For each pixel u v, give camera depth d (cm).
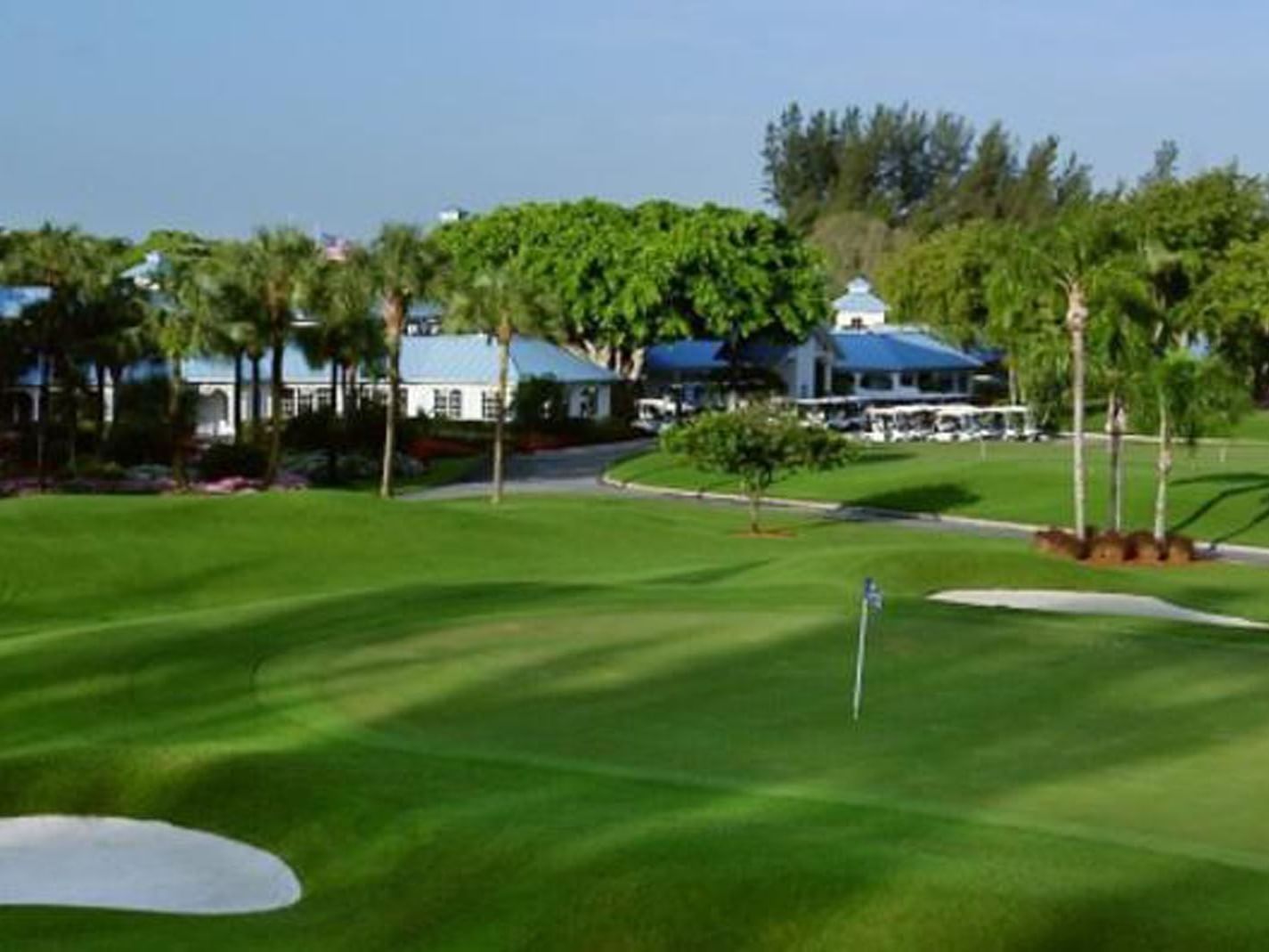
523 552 5153
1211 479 7912
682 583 4106
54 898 1825
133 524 4734
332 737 2317
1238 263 11988
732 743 2300
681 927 1569
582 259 12500
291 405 11288
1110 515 6512
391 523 5153
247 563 4600
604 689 2667
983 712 2520
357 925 1686
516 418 11262
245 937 1652
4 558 4278
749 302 12462
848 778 2094
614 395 12475
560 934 1591
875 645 3084
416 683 2694
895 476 8300
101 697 2572
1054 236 5950
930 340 15475
